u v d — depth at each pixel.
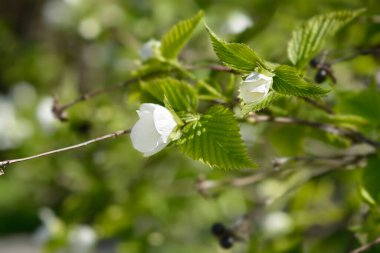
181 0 1.18
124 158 1.11
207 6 1.08
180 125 0.62
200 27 1.00
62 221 1.03
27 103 1.27
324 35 0.70
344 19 0.70
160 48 0.73
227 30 1.03
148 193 1.05
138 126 0.62
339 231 0.84
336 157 0.75
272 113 0.72
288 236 0.86
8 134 1.17
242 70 0.62
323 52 0.77
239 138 0.62
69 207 1.05
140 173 1.11
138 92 0.75
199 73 0.78
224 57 0.61
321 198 0.99
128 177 1.11
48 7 1.52
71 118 1.08
